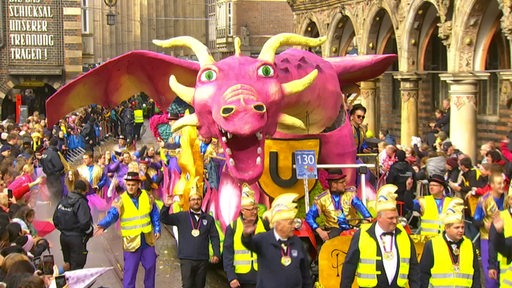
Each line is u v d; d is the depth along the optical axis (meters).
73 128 32.53
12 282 7.70
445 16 22.55
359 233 9.34
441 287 9.38
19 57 39.94
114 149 21.91
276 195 12.59
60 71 40.12
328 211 11.99
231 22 56.44
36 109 44.78
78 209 13.13
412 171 15.38
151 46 67.25
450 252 9.36
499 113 23.70
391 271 9.24
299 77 12.38
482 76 21.92
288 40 12.16
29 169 16.48
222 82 11.23
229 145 11.01
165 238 17.48
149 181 19.06
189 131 14.52
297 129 11.97
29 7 39.88
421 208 12.09
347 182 13.31
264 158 11.96
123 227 12.48
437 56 27.39
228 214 13.19
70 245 13.09
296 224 11.63
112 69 13.88
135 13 61.59
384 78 31.17
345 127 13.31
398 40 26.03
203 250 11.98
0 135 23.64
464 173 14.35
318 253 11.77
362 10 28.45
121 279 14.07
